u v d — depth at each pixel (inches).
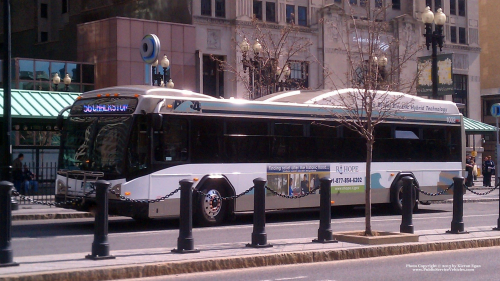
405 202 555.2
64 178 647.8
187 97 662.5
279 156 729.6
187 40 1535.4
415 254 490.3
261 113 716.7
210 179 671.1
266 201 713.0
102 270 358.9
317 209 960.9
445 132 907.4
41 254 460.8
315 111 764.0
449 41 2021.4
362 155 810.2
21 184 1051.3
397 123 847.1
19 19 1995.6
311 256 443.2
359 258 464.4
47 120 1064.8
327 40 1691.7
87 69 1492.4
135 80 1481.3
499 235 566.3
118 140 619.8
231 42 1582.2
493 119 2410.2
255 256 420.5
